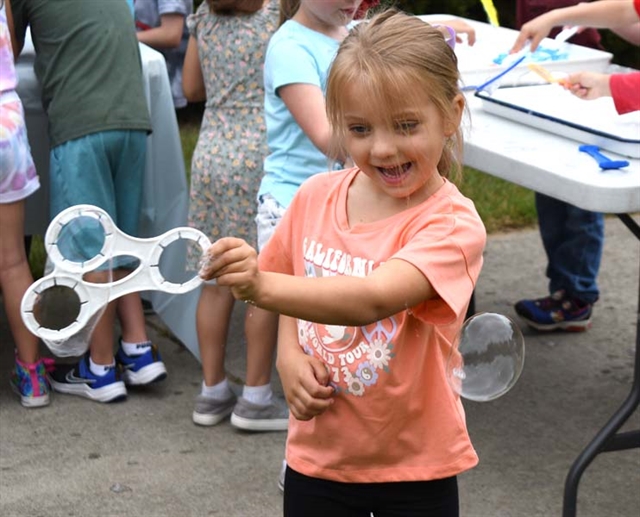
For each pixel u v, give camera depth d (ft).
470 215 5.57
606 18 10.65
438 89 5.28
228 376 11.94
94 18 10.60
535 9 13.01
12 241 10.64
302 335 6.05
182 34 15.26
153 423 10.82
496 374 6.17
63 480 9.68
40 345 12.23
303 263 6.03
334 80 5.30
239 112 10.36
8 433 10.55
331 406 5.94
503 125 9.38
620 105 9.16
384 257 5.59
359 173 5.98
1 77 10.07
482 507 9.21
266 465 9.98
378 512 6.05
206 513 9.14
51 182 10.81
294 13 9.25
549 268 13.19
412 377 5.73
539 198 12.85
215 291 10.57
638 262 15.56
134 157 10.86
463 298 5.35
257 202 9.87
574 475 8.60
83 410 11.06
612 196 7.44
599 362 12.39
